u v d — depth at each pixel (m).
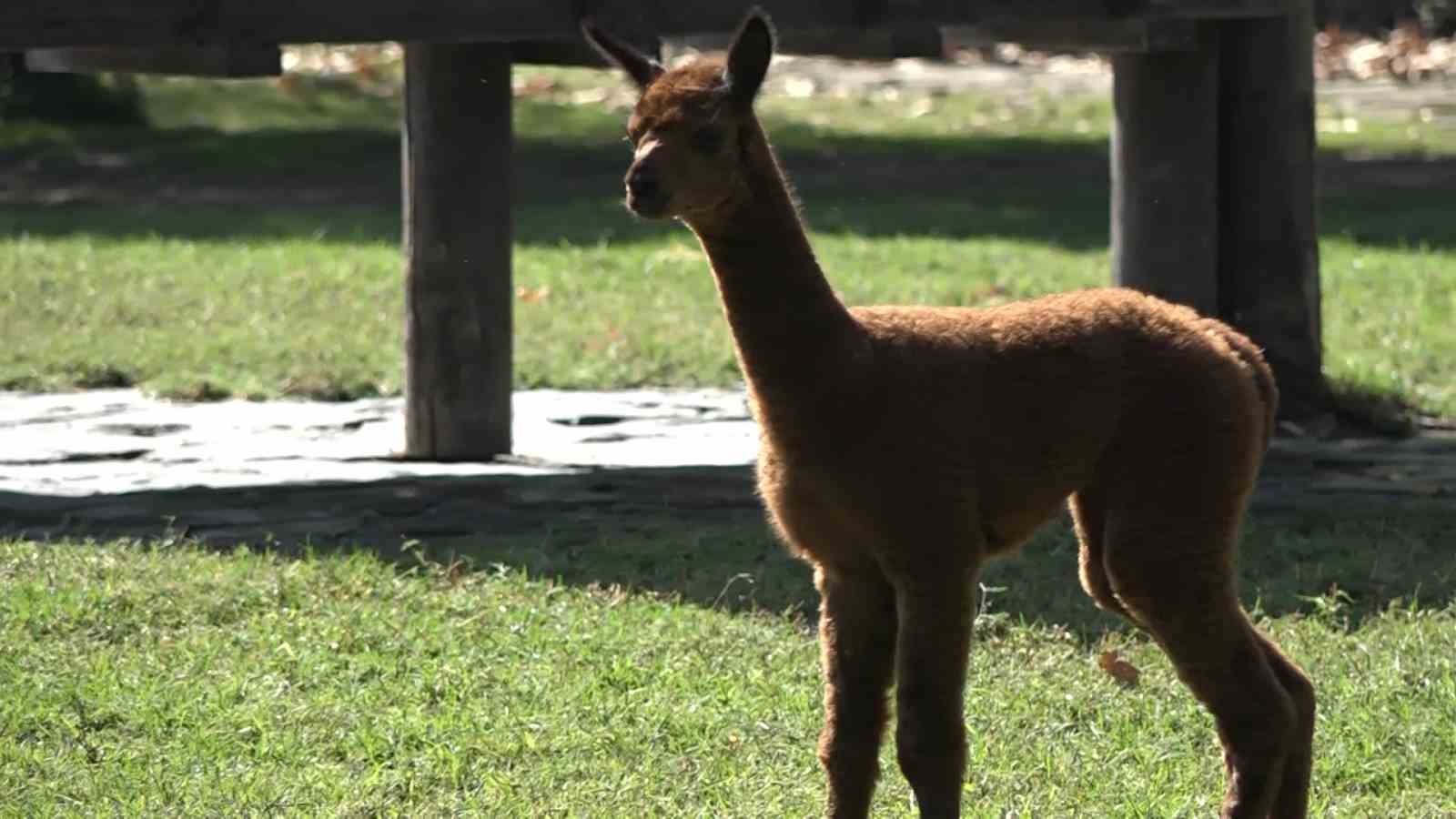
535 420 29.11
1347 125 61.09
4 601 19.23
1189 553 13.60
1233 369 13.89
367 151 56.75
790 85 70.00
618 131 59.75
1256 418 13.92
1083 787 15.33
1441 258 41.12
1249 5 26.48
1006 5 25.58
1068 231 44.91
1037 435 13.63
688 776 15.55
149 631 18.73
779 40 25.88
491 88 25.70
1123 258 28.36
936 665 13.17
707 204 13.20
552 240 44.00
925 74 74.94
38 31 23.39
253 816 14.65
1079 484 13.90
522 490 24.75
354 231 45.16
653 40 24.70
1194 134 27.75
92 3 23.41
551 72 68.94
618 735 16.34
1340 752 15.92
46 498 24.12
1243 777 13.50
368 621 18.95
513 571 20.73
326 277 39.31
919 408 13.29
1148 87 27.81
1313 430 28.09
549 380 31.86
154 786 15.23
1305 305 28.44
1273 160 28.19
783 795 15.12
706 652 18.41
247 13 23.77
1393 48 76.12
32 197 50.22
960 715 13.25
